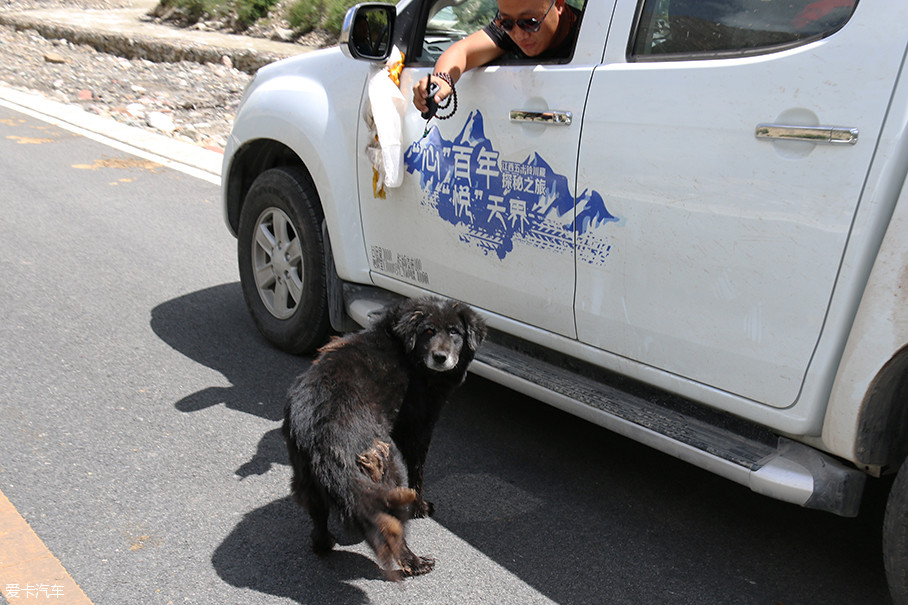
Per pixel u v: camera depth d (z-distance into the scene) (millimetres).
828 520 3365
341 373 2916
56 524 3135
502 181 3359
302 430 2789
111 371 4473
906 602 2471
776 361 2643
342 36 3633
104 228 7035
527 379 3420
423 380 3186
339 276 4375
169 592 2816
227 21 17859
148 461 3615
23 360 4516
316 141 4230
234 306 5562
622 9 2996
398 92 3789
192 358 4707
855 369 2418
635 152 2895
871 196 2355
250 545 3102
